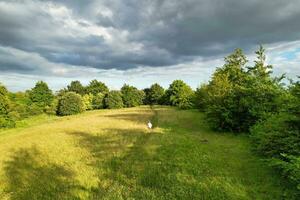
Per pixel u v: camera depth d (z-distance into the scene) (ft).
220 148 75.77
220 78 139.74
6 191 53.88
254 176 52.16
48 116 276.82
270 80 100.07
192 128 117.80
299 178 40.86
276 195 43.68
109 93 366.02
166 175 56.08
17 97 290.97
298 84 52.80
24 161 75.51
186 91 298.15
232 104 100.48
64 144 96.53
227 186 48.34
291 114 52.24
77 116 247.70
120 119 180.86
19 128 171.32
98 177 58.23
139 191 48.73
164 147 80.53
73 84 471.62
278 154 55.01
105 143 93.56
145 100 430.61
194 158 66.33
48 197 48.85
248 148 73.10
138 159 69.72
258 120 92.12
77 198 47.75
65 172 62.49
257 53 106.52
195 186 49.19
